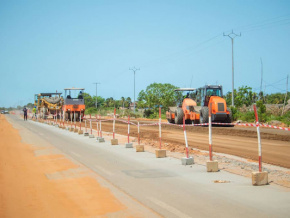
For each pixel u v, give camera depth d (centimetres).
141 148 1537
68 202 738
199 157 1324
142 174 1023
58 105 5409
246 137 2203
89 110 9356
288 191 786
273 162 1216
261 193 771
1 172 1078
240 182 888
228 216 620
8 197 785
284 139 2036
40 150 1639
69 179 970
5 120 5644
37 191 838
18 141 2077
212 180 920
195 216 626
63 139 2211
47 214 661
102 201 739
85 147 1750
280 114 3894
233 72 4909
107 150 1611
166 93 6538
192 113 3173
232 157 1352
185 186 859
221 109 2948
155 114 6275
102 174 1032
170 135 2422
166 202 720
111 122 4794
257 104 3925
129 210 671
